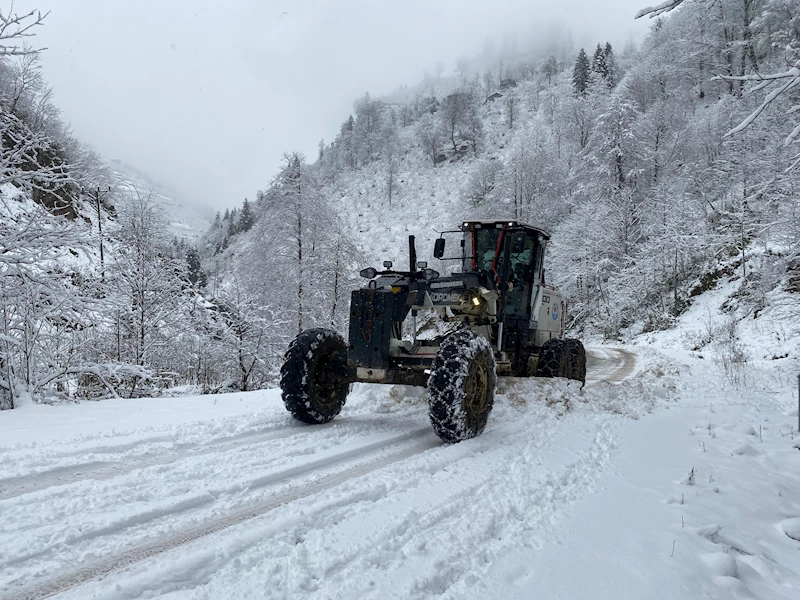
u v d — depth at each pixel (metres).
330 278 18.73
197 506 2.56
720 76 3.82
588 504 2.65
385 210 80.31
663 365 11.81
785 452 4.01
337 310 18.72
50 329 7.73
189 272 14.98
